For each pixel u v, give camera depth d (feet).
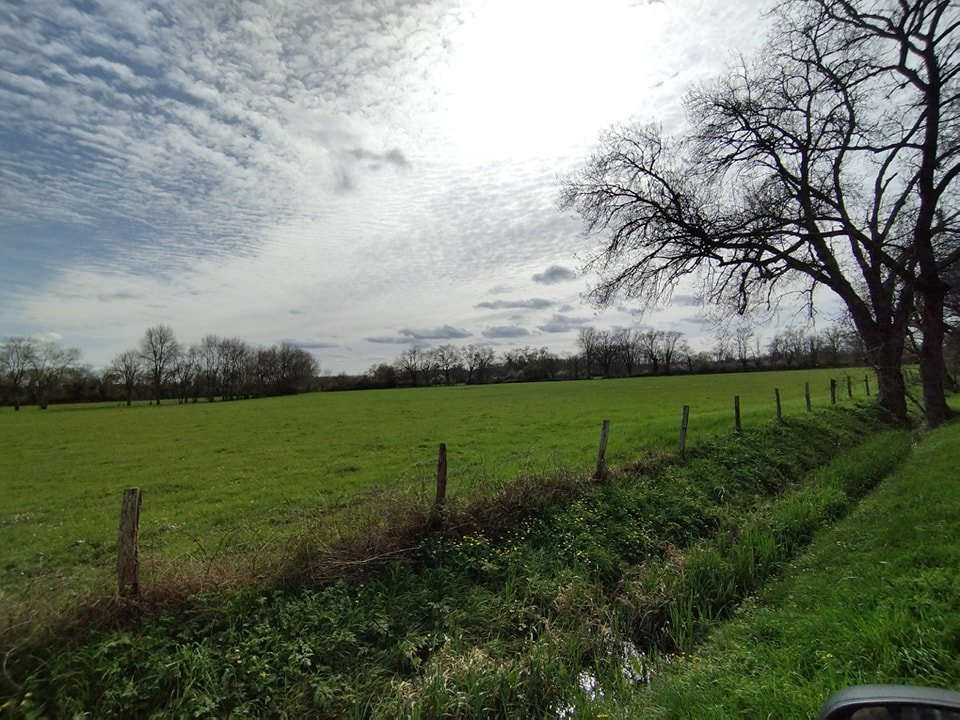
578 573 28.22
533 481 37.35
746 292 84.94
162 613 21.20
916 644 14.94
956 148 65.72
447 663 21.15
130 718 17.51
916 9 67.72
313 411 193.67
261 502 51.65
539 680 20.75
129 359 359.87
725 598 26.94
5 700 16.83
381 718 18.44
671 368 431.84
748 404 132.98
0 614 18.80
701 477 44.47
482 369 467.11
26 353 331.77
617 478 41.70
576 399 188.75
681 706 15.98
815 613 19.53
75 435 138.92
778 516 35.35
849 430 70.74
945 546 21.33
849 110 76.69
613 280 88.22
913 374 110.22
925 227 70.49
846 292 82.17
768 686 14.85
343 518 32.27
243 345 410.31
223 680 18.94
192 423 163.43
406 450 86.07
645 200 84.79
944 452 43.60
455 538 30.25
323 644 21.31
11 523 50.14
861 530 29.32
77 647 18.98
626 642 23.85
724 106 80.28
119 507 54.95
